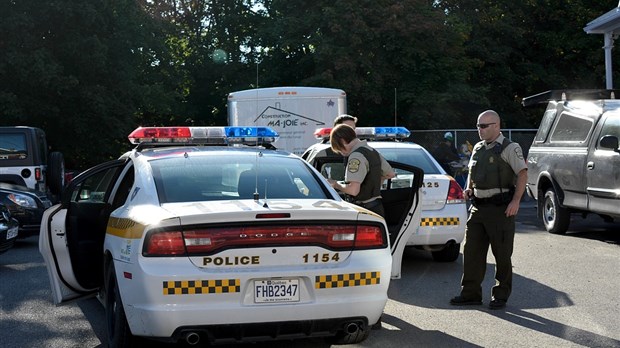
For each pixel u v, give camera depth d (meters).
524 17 35.31
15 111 23.19
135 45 26.64
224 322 4.90
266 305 4.96
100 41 25.08
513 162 7.06
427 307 7.32
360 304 5.16
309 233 5.07
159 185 5.60
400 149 10.13
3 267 10.14
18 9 23.92
